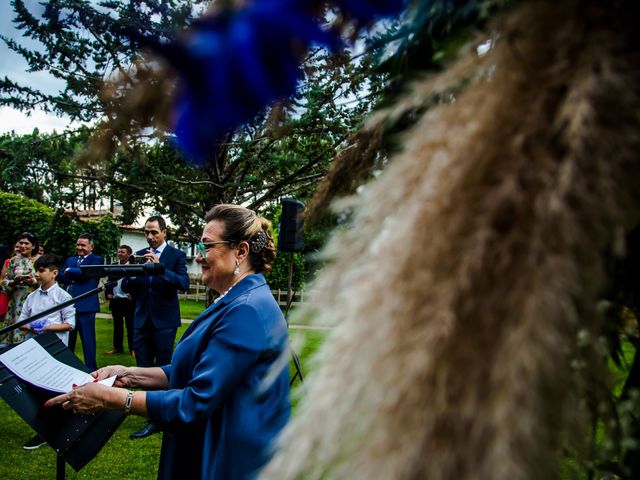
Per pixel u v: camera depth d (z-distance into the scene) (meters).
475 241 0.24
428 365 0.22
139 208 4.76
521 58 0.29
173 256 4.60
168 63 0.35
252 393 1.43
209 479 1.39
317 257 0.35
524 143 0.26
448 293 0.23
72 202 4.27
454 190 0.26
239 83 0.36
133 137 0.38
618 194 0.24
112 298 6.95
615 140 0.24
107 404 1.41
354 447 0.24
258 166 4.17
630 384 0.52
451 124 0.29
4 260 6.43
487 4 0.38
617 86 0.25
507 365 0.22
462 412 0.22
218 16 0.36
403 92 0.48
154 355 4.63
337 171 0.57
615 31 0.28
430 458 0.22
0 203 13.56
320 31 0.38
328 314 0.30
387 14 0.42
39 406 1.61
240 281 1.64
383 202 0.29
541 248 0.23
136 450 3.58
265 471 0.27
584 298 0.24
